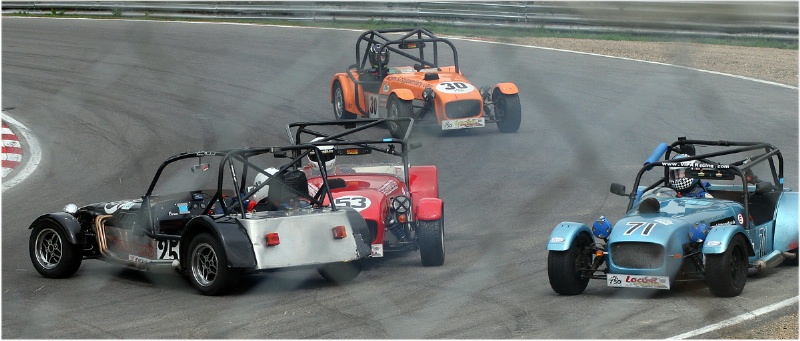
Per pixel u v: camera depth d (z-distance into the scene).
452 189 41.75
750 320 21.41
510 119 51.69
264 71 72.69
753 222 26.69
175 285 26.91
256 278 27.52
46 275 28.38
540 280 26.55
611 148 48.16
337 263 26.23
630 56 74.69
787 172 42.09
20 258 31.69
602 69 69.56
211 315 23.34
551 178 42.72
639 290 25.06
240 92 65.81
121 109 61.62
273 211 26.81
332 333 21.58
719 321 21.48
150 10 102.00
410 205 30.00
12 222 38.03
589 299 24.25
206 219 24.91
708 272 23.20
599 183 41.34
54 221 28.17
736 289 23.53
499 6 87.06
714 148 47.47
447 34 87.31
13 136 55.19
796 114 53.97
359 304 24.20
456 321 22.42
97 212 29.44
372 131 54.25
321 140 31.14
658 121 53.69
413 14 90.06
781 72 66.56
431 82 50.91
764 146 28.47
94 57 80.00
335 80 56.84
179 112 60.34
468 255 30.25
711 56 73.75
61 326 22.84
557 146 48.97
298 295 25.30
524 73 68.62
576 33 85.31
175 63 76.62
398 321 22.55
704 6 81.12
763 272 26.67
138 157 49.94
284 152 27.34
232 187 44.34
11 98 65.50
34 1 106.88
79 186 44.62
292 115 58.78
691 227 24.25
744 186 25.91
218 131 55.19
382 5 91.75
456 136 52.25
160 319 23.12
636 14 83.00
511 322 22.20
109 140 53.78
